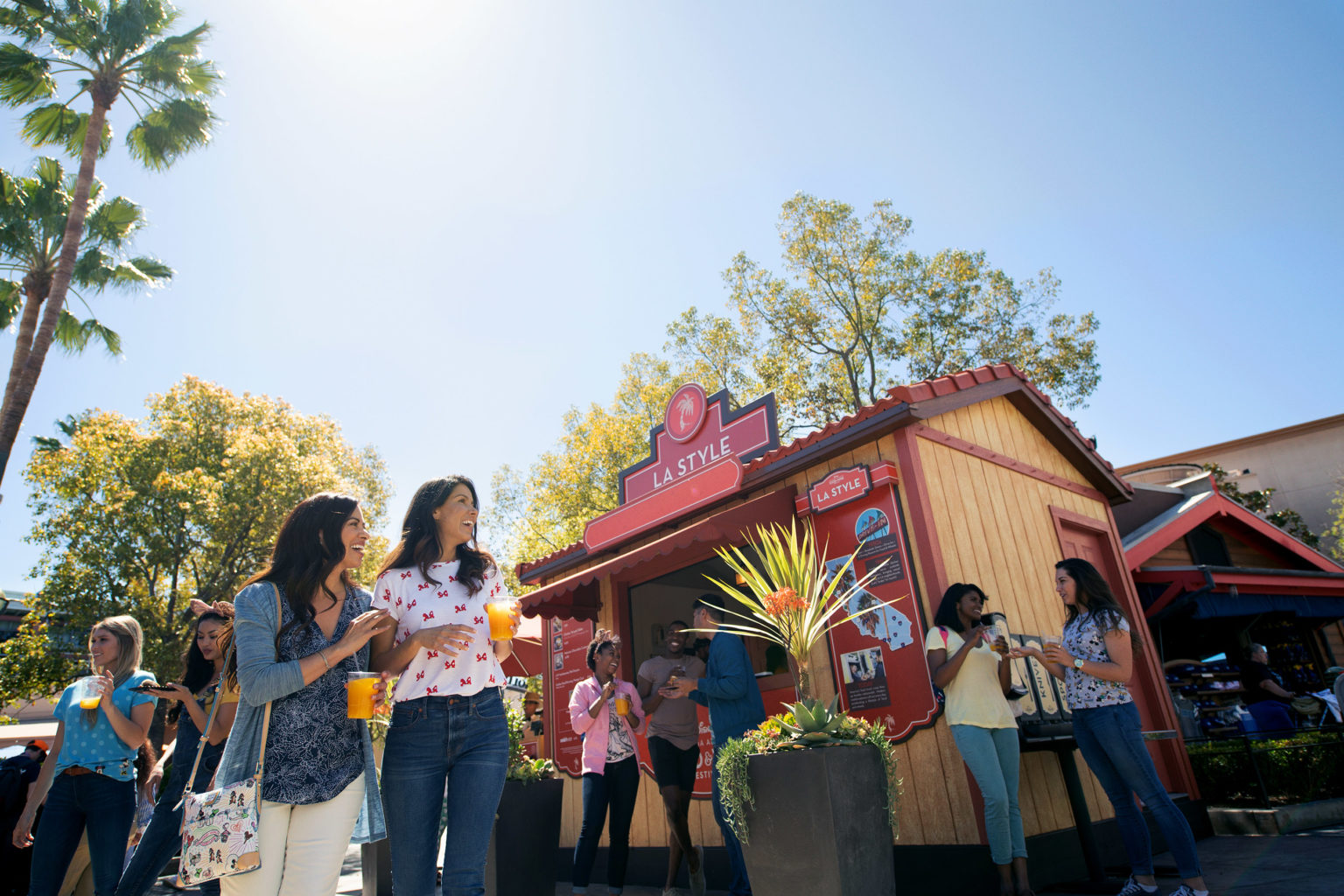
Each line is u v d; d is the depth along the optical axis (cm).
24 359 1595
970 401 591
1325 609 956
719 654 469
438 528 291
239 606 234
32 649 1906
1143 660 696
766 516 550
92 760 406
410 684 262
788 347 2286
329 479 2356
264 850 215
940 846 448
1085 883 448
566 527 2256
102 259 1739
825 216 2252
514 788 434
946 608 450
